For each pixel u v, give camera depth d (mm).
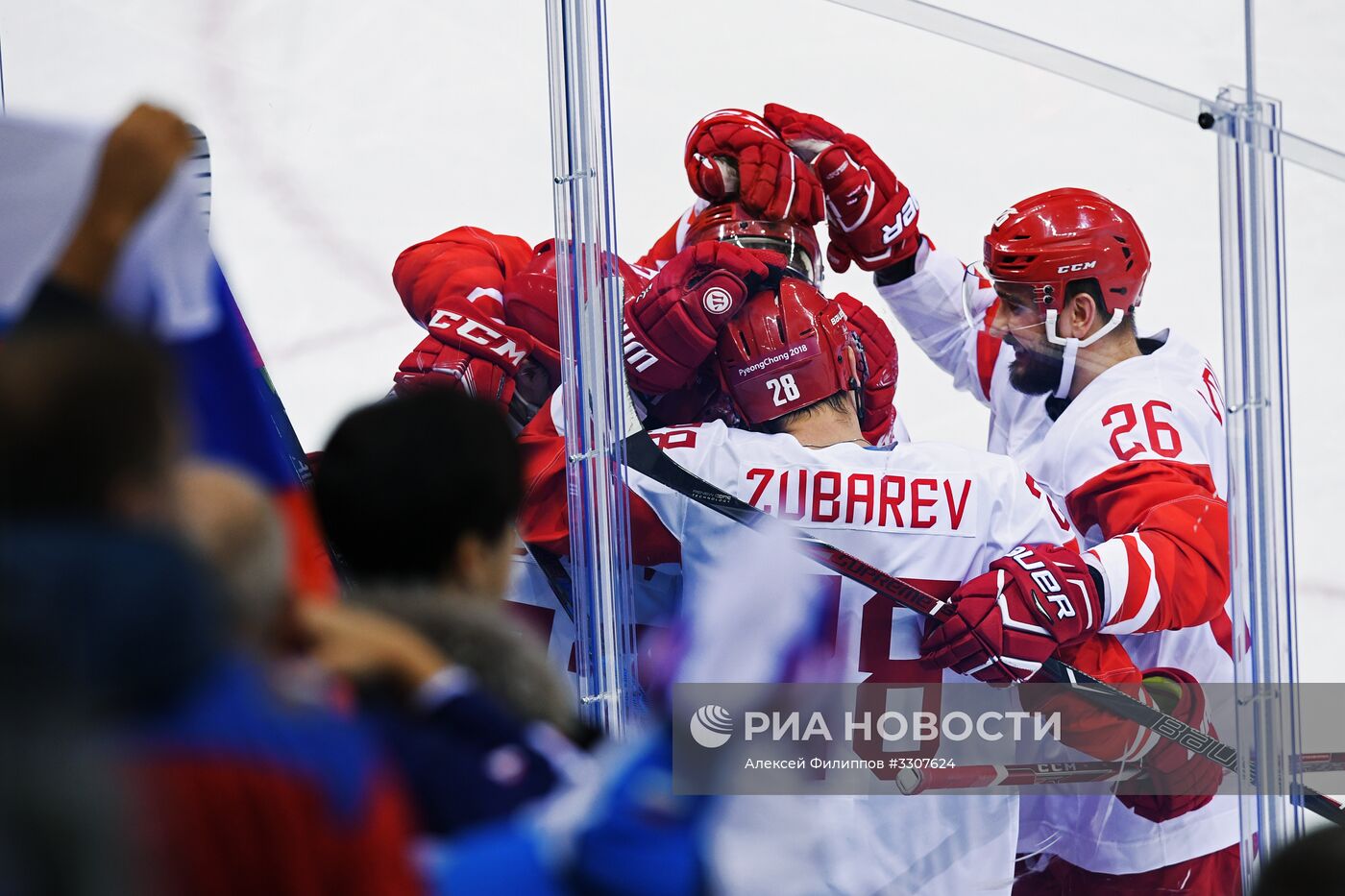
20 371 2797
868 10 9508
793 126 9562
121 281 6934
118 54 9961
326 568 6797
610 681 9117
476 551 4262
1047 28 10789
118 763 2549
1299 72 11281
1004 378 9625
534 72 9844
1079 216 9445
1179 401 9547
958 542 9562
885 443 9633
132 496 2865
